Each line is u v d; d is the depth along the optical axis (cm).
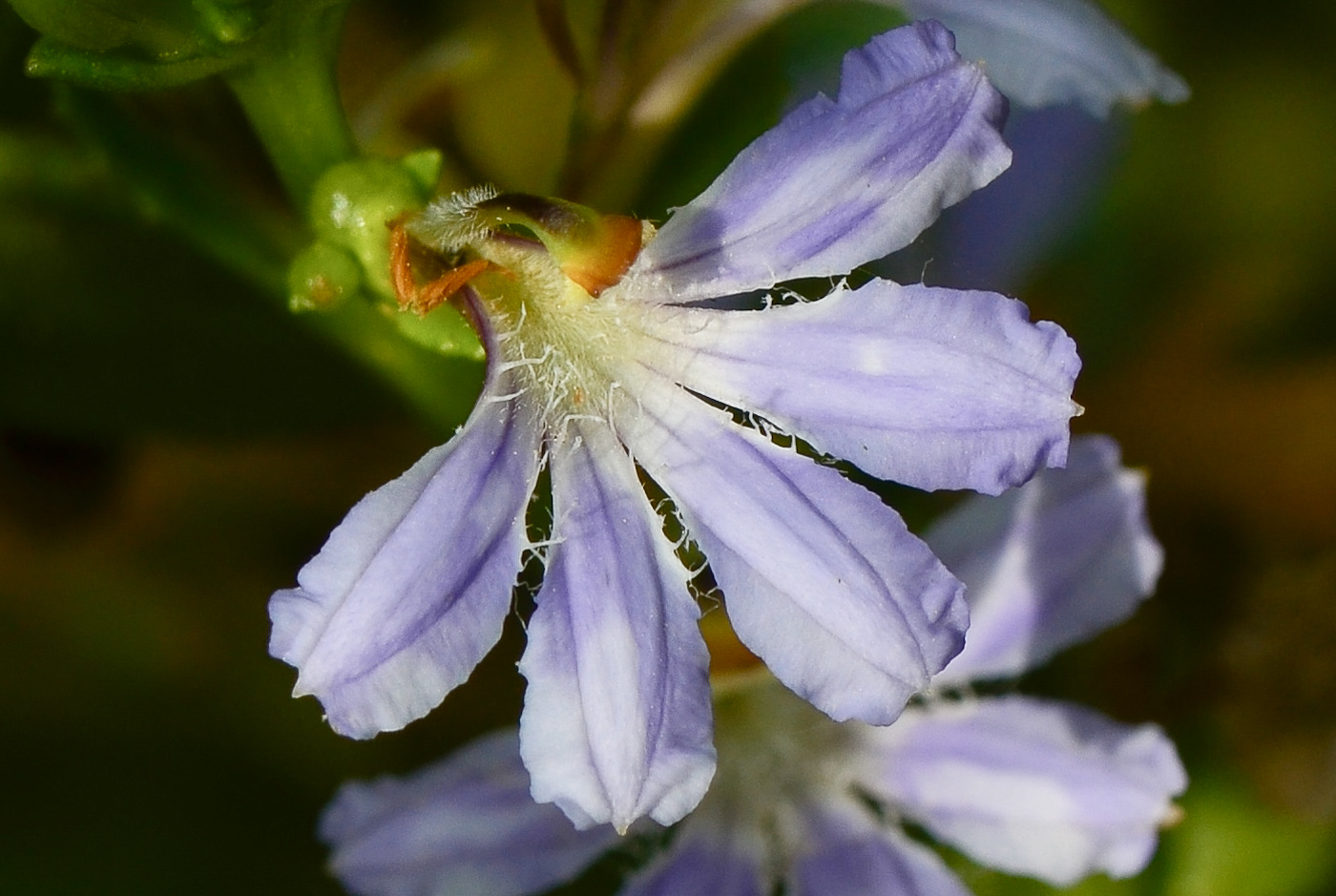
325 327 11
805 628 9
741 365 9
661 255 9
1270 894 11
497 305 10
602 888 11
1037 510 10
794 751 11
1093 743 10
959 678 10
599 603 9
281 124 10
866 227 9
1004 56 11
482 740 10
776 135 9
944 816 11
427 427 11
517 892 10
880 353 9
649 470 9
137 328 11
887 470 9
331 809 10
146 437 11
